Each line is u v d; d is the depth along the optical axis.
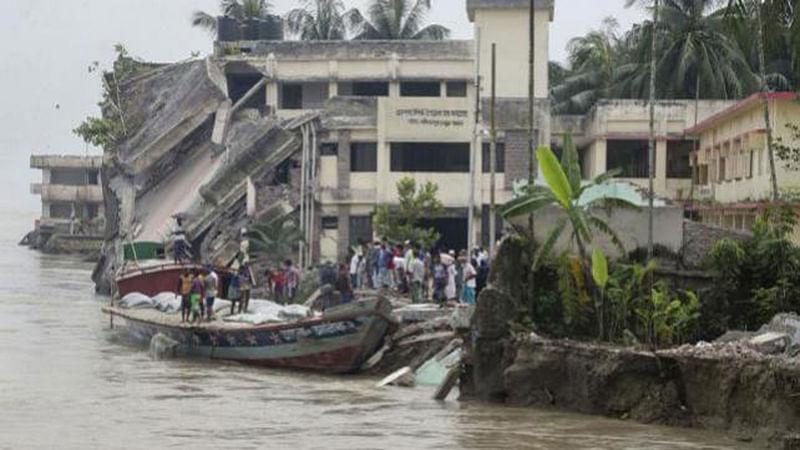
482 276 45.72
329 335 37.78
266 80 75.50
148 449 25.48
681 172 63.41
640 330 31.92
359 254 53.25
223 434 27.39
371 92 76.38
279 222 58.31
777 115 45.84
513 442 26.41
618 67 75.56
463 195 61.72
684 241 33.56
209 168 70.88
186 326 42.25
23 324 53.06
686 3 69.31
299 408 31.30
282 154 63.78
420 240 57.50
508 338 31.72
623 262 33.25
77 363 40.62
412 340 38.41
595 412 29.50
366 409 31.05
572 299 32.44
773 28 36.84
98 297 68.25
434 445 26.08
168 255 64.38
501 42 65.56
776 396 25.48
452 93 75.88
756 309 32.19
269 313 44.25
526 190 33.56
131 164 70.38
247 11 92.88
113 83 83.12
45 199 123.69
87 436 26.98
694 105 62.06
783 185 44.97
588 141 66.25
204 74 73.75
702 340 31.89
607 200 33.69
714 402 27.45
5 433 27.25
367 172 62.31
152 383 36.12
